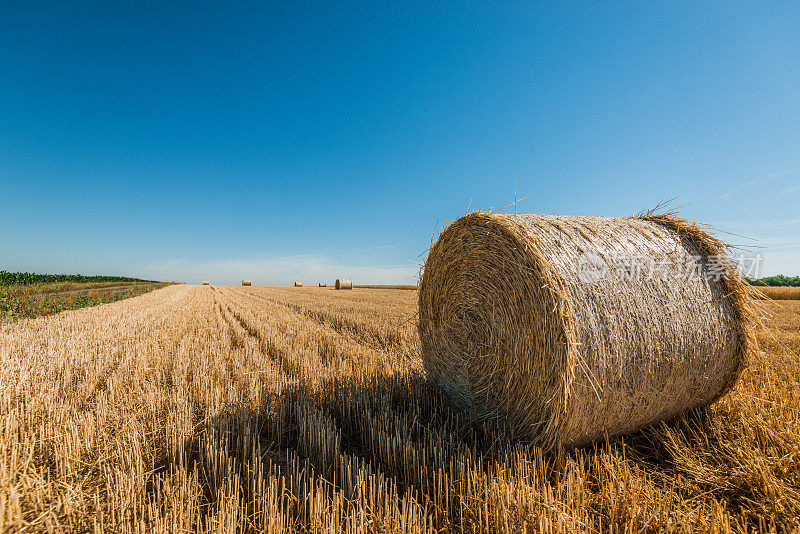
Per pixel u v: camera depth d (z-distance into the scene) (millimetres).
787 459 3180
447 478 3141
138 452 3344
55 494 2898
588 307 3500
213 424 3967
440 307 5285
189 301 19938
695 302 4043
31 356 6281
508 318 4047
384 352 7414
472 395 4613
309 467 3473
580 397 3393
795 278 38531
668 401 3916
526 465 3221
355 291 35500
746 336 4234
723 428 3982
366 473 3199
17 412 4086
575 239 3906
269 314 13711
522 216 4273
